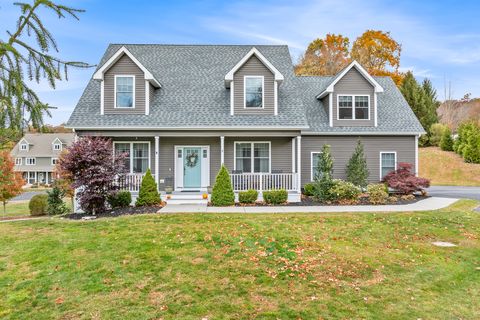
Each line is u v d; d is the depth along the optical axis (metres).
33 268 6.02
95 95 15.62
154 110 14.88
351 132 16.25
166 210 11.75
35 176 49.34
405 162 16.56
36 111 3.59
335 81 16.36
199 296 4.89
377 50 36.41
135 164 15.30
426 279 5.60
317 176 14.59
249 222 9.46
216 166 15.45
